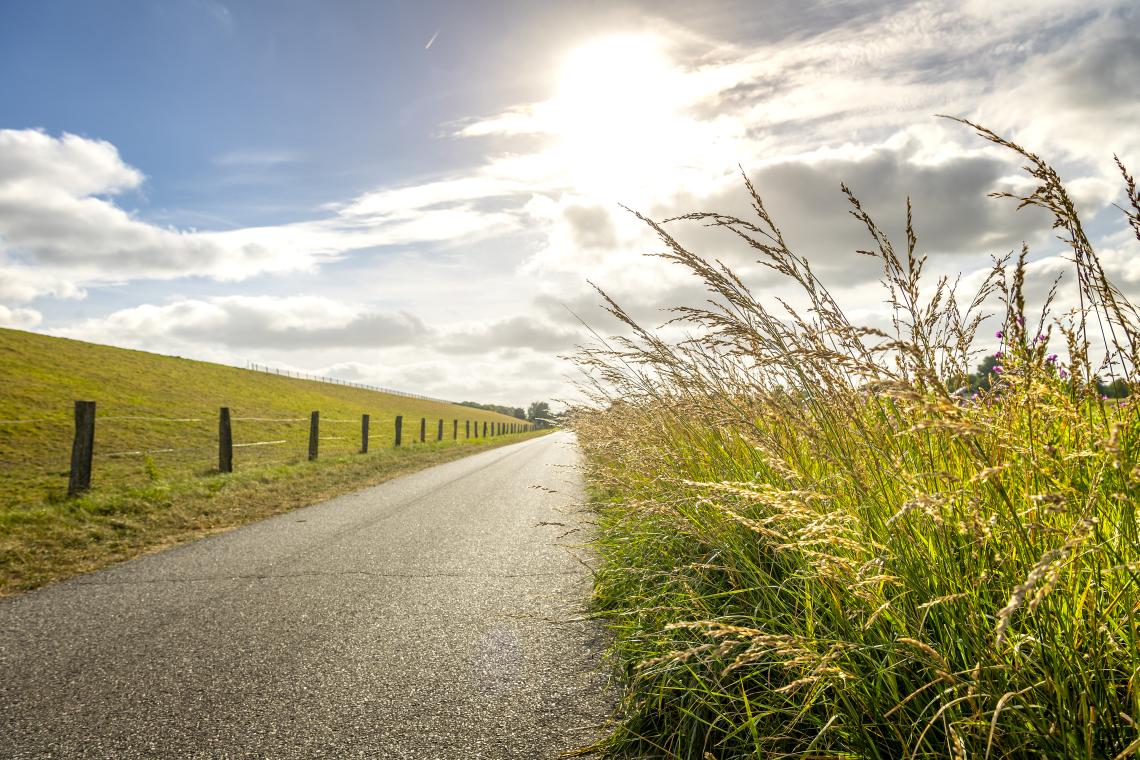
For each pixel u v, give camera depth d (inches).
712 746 75.4
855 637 69.2
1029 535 56.4
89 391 1138.7
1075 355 69.0
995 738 55.5
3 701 97.9
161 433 784.9
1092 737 48.1
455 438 1401.3
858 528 73.2
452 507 303.4
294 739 84.4
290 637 123.9
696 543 122.1
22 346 1405.0
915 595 65.6
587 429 213.9
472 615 134.6
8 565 195.6
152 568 188.2
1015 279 64.7
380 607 142.3
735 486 69.2
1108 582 56.3
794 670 74.6
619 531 159.2
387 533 235.9
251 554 204.4
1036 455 54.6
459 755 79.7
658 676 86.8
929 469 72.2
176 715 91.8
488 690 97.7
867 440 76.0
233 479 406.0
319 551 205.6
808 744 69.1
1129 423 58.1
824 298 87.7
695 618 94.8
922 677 65.2
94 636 127.3
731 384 129.0
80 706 95.5
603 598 135.8
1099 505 59.6
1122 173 56.7
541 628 124.6
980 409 59.0
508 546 205.9
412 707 92.8
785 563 95.0
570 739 82.7
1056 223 60.2
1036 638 54.9
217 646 119.6
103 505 293.7
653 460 140.6
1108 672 53.8
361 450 808.3
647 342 134.0
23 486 407.8
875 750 60.7
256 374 2284.7
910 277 82.4
